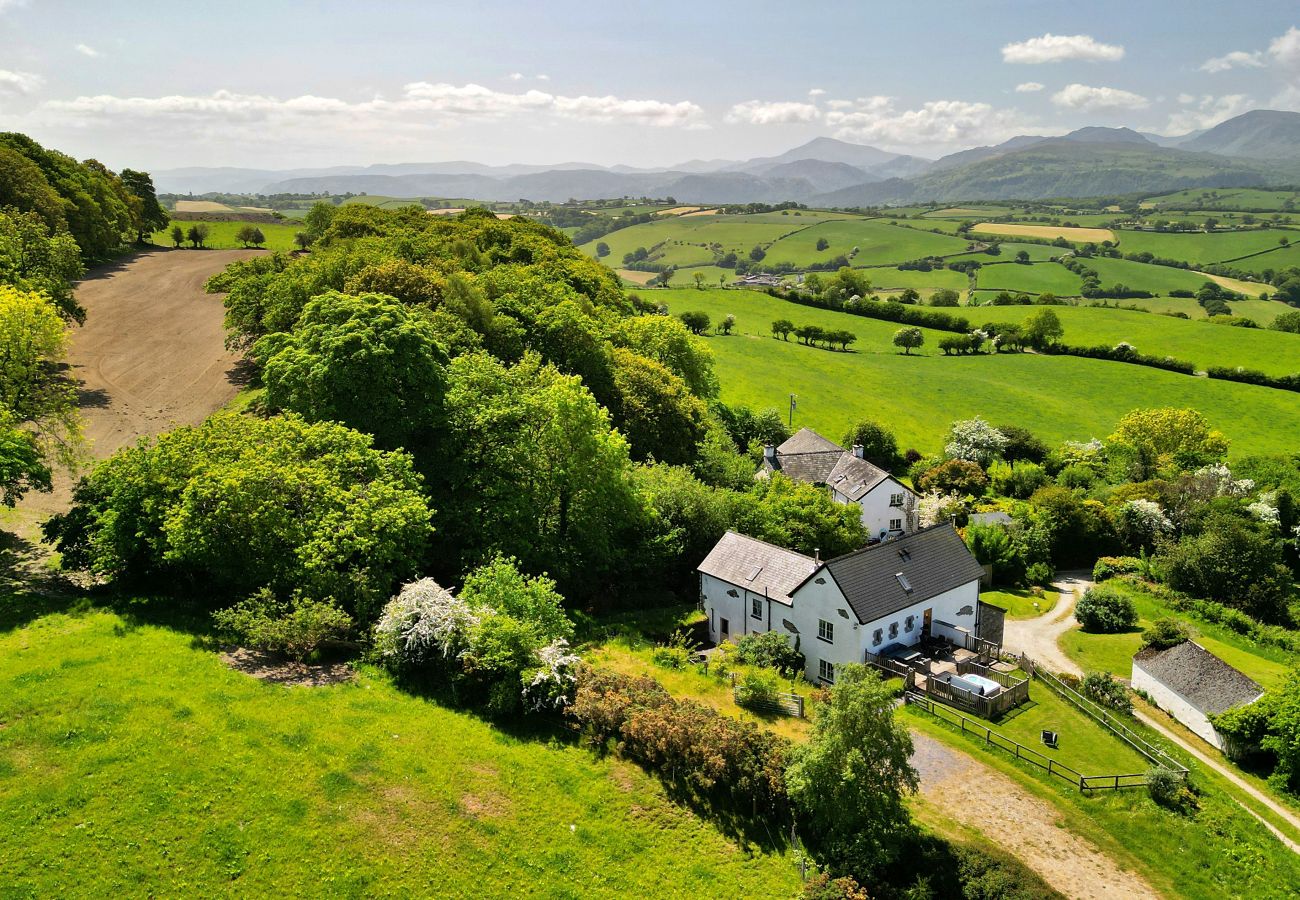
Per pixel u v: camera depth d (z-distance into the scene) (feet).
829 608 150.20
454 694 110.93
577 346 234.79
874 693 96.32
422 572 144.87
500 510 151.64
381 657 114.93
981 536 227.20
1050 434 385.50
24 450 131.64
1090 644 186.70
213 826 81.51
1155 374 463.83
